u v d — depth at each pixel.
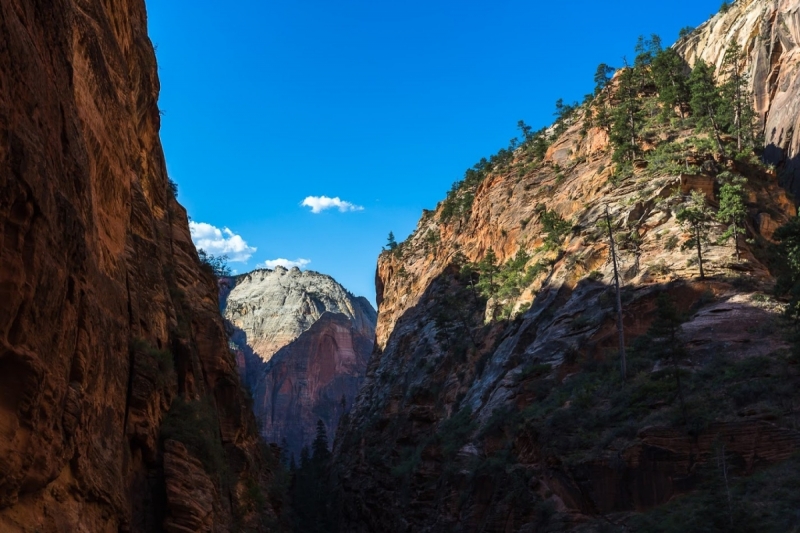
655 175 72.38
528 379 60.59
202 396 41.34
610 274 65.00
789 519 30.88
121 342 29.22
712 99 78.75
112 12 36.97
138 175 41.03
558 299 68.69
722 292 55.78
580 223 75.00
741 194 66.06
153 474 31.80
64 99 20.47
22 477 17.42
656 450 41.06
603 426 47.09
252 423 54.38
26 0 17.80
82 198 22.08
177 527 30.91
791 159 74.62
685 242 61.41
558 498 45.12
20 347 16.77
